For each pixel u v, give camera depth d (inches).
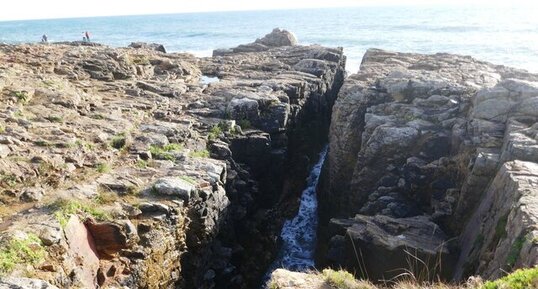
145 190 539.5
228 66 1346.0
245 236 775.7
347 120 933.8
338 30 4717.0
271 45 1895.9
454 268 579.2
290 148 1006.4
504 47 2778.1
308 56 1493.6
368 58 1390.3
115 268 448.1
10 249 380.5
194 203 559.5
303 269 823.1
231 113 858.1
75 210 461.1
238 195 741.3
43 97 753.0
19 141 574.6
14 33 6363.2
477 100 735.7
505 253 429.1
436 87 860.0
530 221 410.9
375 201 765.9
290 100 1027.3
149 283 479.5
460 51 2748.5
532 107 679.1
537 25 3978.8
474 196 624.1
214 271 633.6
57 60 1033.5
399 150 782.5
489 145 661.3
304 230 963.3
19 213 448.5
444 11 7406.5
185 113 853.8
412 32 4069.9
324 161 1099.3
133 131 712.4
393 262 610.5
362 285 380.8
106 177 553.9
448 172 729.0
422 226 660.7
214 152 733.3
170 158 649.0
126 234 459.8
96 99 834.8
